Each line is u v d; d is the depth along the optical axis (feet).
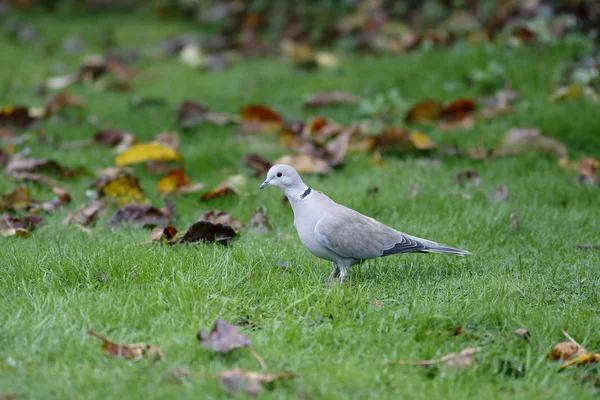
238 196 41.55
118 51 70.49
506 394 22.63
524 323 26.61
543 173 44.42
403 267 32.12
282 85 59.67
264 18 77.30
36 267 29.76
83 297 27.17
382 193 41.45
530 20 62.03
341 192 41.34
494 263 32.35
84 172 44.98
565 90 51.78
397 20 72.59
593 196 41.24
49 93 60.80
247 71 63.57
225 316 26.37
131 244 32.78
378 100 52.06
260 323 26.55
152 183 43.96
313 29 73.20
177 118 52.75
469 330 26.32
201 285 28.32
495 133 48.34
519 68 55.26
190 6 82.64
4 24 78.28
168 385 22.16
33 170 43.75
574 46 57.36
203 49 69.82
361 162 46.37
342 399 21.65
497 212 38.58
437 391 22.57
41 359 23.52
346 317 26.68
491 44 59.88
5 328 24.97
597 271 31.22
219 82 61.52
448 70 57.26
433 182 43.04
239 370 22.39
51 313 26.27
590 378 23.88
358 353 24.45
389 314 26.71
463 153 46.96
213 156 46.96
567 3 62.18
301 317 26.48
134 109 56.29
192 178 44.98
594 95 51.93
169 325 25.67
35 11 82.79
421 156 47.42
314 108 55.21
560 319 26.86
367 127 49.03
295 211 30.94
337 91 55.98
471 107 51.06
